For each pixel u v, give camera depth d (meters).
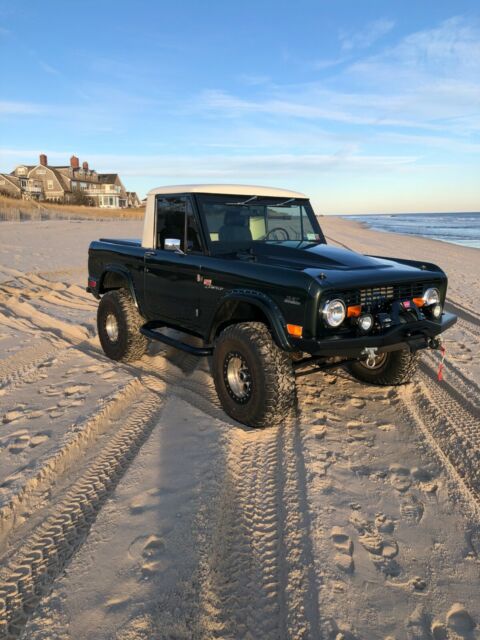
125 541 2.60
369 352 3.60
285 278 3.65
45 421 3.99
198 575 2.36
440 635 2.08
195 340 6.44
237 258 4.28
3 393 4.63
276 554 2.54
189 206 4.62
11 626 2.11
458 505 3.01
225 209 4.66
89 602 2.20
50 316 7.83
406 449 3.70
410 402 4.59
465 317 8.79
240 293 3.96
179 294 4.74
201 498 2.96
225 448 3.56
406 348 3.86
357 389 4.90
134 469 3.30
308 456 3.50
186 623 2.10
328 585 2.31
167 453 3.52
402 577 2.41
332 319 3.51
